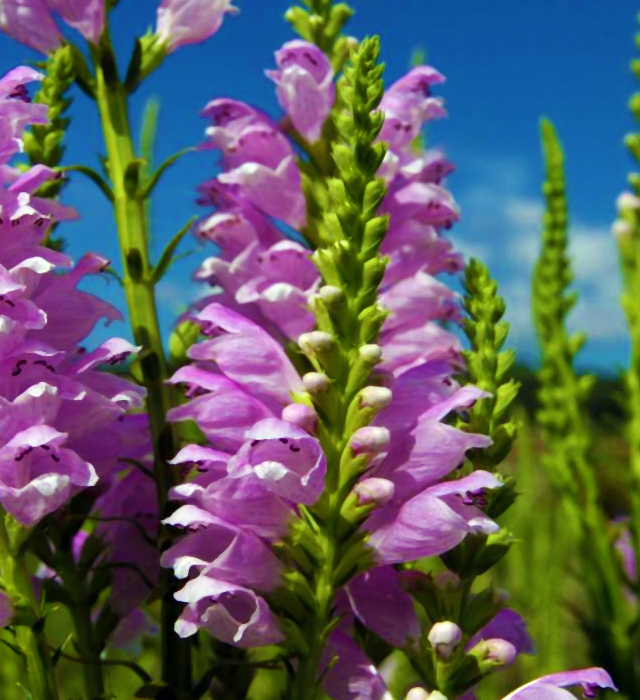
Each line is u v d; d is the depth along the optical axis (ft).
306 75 1.28
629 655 1.72
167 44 1.30
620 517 2.07
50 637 1.79
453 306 1.29
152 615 1.48
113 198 1.27
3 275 1.08
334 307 1.07
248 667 1.25
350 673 1.12
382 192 1.08
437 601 1.11
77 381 1.11
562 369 1.88
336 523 1.07
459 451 1.09
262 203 1.27
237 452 1.09
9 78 1.13
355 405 1.07
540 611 2.10
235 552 1.07
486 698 1.83
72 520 1.23
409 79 1.30
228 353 1.12
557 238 1.91
